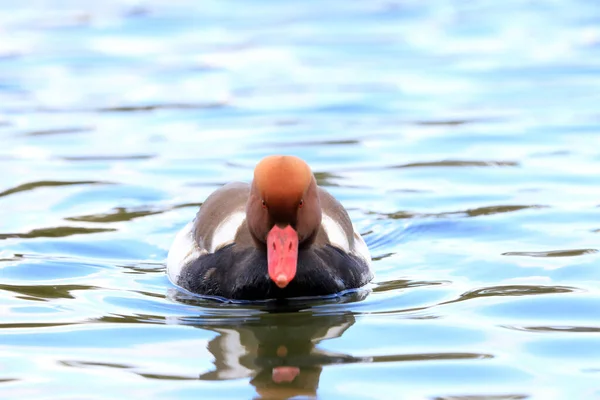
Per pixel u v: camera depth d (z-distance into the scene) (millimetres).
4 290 11070
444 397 8016
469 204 14445
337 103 20578
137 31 27391
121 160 16844
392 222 13750
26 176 15891
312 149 17516
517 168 16203
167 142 17984
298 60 24250
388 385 8297
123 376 8539
